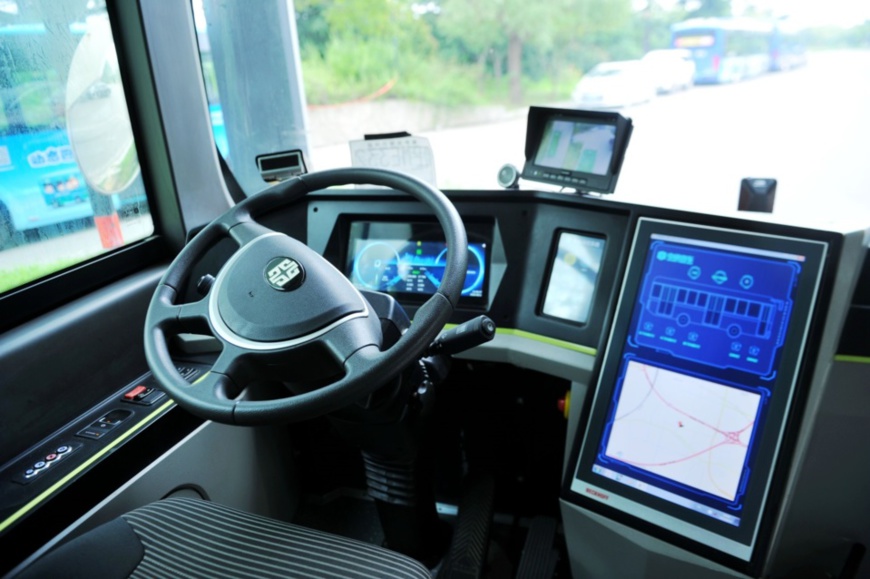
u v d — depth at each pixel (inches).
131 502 45.1
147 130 61.8
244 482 59.1
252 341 34.1
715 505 43.5
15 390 45.4
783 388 41.6
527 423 64.3
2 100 49.6
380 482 53.5
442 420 66.3
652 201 49.9
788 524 46.4
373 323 34.9
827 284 40.5
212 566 35.5
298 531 38.1
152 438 47.8
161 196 63.9
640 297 48.1
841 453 42.9
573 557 52.3
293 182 43.4
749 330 43.4
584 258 52.3
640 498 46.4
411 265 58.5
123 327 55.4
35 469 43.1
